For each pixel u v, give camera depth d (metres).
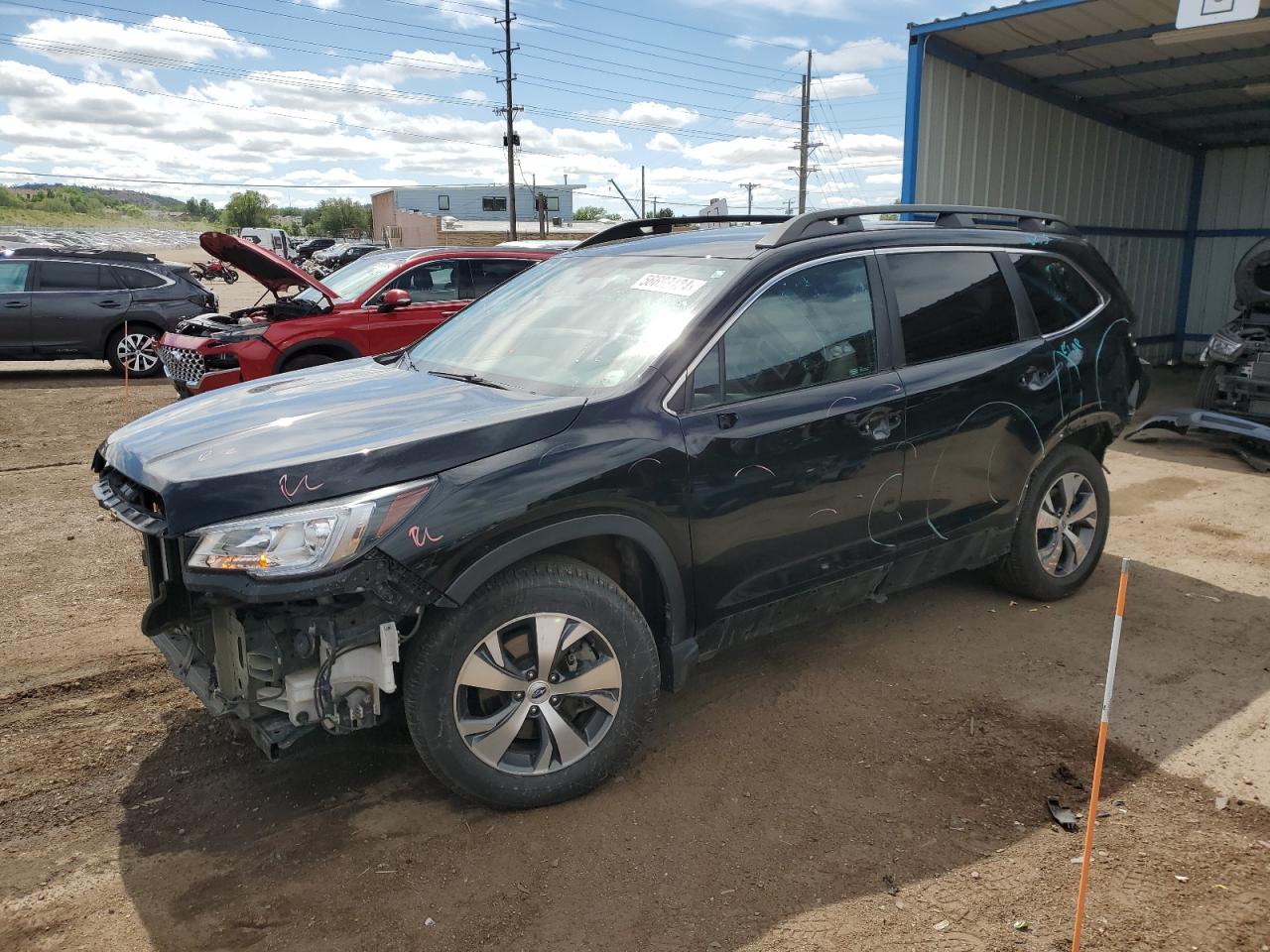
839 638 4.48
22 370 14.84
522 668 2.99
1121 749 3.49
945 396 3.98
